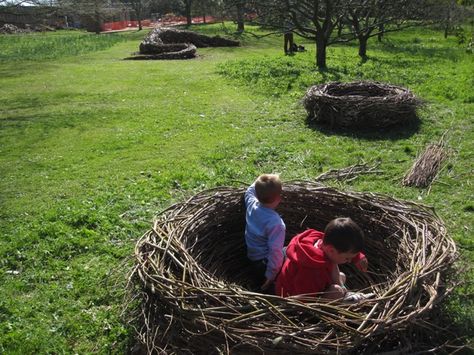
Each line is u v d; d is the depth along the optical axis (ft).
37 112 39.11
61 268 16.16
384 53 71.20
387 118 29.14
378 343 9.91
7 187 23.63
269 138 28.76
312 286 11.55
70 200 21.53
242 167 24.41
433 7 68.13
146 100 41.73
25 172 25.72
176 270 11.51
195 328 10.12
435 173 22.25
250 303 10.03
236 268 14.80
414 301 10.21
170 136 30.55
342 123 29.76
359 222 14.43
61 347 12.43
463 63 57.00
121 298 14.21
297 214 15.43
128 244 17.35
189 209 14.21
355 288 13.69
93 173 25.00
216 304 10.30
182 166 25.08
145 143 29.45
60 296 14.60
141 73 56.80
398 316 9.82
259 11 60.29
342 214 14.78
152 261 11.23
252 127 31.53
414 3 65.72
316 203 15.10
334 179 22.21
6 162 27.50
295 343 9.48
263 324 9.76
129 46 99.19
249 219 13.66
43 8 69.77
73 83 52.16
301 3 57.11
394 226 13.41
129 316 12.99
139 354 11.87
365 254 14.24
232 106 37.45
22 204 21.53
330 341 9.37
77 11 75.61
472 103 35.14
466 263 14.74
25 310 13.85
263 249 13.43
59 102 42.88
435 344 10.77
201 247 13.70
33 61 74.38
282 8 56.13
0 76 58.95
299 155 25.61
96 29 158.92
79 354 12.23
